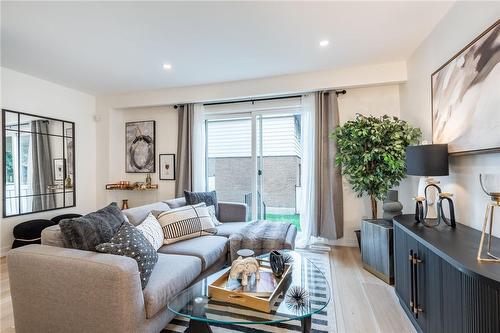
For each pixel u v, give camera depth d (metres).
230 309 1.41
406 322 1.88
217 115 4.35
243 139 4.30
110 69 3.41
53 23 2.31
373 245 2.70
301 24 2.36
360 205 3.62
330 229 3.50
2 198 3.29
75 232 1.61
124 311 1.35
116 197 4.72
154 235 2.27
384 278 2.53
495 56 1.56
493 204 1.29
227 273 1.72
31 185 3.63
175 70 3.44
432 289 1.52
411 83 3.04
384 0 2.03
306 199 3.70
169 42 2.68
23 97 3.54
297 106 3.93
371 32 2.51
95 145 4.65
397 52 2.96
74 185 4.25
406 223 2.04
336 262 3.04
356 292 2.32
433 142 2.38
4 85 3.33
